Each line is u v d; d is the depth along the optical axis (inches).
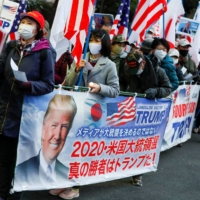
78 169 168.4
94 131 169.6
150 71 197.0
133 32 271.0
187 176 229.8
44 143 152.2
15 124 142.4
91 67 169.8
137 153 197.9
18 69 141.7
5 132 140.9
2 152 146.3
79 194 182.4
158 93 196.2
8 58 144.9
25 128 144.6
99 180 179.3
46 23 190.4
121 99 178.7
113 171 186.5
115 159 185.9
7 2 219.5
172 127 266.4
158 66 204.4
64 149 160.6
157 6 261.3
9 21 220.5
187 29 323.9
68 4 205.9
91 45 165.8
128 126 186.5
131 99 183.9
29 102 143.6
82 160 169.2
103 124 172.9
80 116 161.9
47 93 145.0
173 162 254.4
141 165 203.0
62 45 228.7
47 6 516.4
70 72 171.3
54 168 159.3
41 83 141.6
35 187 153.3
